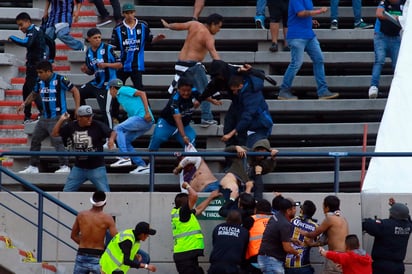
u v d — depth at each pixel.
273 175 56.31
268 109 54.81
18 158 58.72
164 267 51.69
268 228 48.12
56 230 52.38
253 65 62.50
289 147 59.66
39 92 56.88
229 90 53.34
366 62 61.88
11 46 65.44
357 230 51.41
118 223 51.91
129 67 58.84
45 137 56.41
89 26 65.94
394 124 54.31
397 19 59.44
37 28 60.41
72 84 56.28
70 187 52.88
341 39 63.38
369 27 64.06
